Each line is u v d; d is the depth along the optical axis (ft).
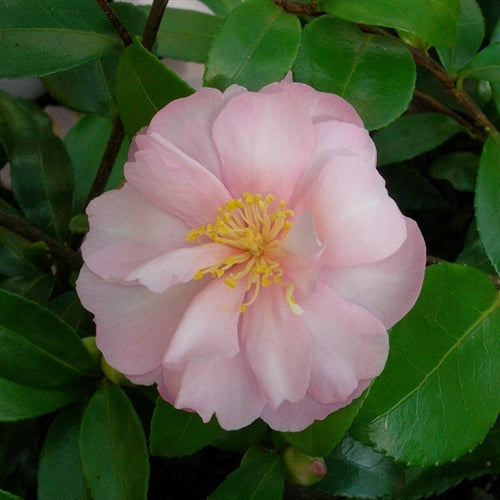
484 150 1.05
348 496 1.09
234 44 0.93
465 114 1.26
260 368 0.88
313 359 0.89
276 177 0.90
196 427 0.97
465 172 1.25
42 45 1.02
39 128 1.28
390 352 0.94
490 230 1.02
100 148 1.27
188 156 0.88
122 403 1.01
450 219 1.32
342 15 0.95
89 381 1.03
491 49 1.03
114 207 0.91
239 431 1.06
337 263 0.88
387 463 1.09
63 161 1.21
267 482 1.03
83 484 1.03
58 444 1.04
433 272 0.97
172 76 0.96
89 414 1.01
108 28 1.04
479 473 1.09
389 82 0.97
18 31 1.01
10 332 0.99
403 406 0.93
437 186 1.33
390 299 0.89
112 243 0.91
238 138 0.89
